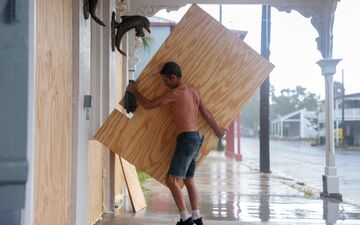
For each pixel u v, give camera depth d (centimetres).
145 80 515
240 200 849
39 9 355
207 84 518
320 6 878
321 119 5453
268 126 1595
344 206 782
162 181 511
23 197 153
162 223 568
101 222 568
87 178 500
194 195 505
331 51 898
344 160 2433
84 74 485
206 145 512
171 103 497
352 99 4888
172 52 520
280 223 595
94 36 595
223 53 522
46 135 375
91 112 573
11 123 155
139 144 512
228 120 517
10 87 156
